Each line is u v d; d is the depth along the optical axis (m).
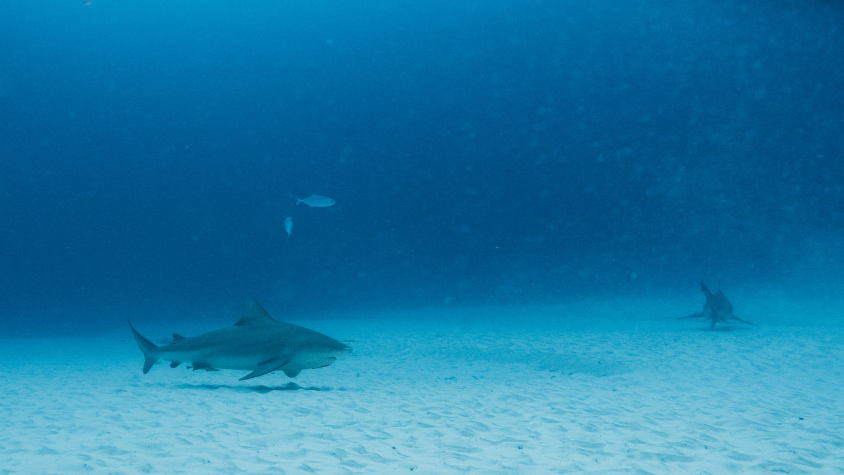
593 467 3.59
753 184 68.19
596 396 6.59
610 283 40.12
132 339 20.19
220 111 105.25
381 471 3.44
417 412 5.57
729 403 6.04
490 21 89.25
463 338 14.11
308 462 3.65
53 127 104.00
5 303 84.12
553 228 109.25
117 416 5.41
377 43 95.12
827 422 5.04
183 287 88.44
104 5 76.69
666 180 86.06
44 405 6.25
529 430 4.77
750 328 13.72
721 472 3.56
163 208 136.75
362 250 113.88
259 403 6.07
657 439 4.43
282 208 127.31
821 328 13.16
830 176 58.59
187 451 3.96
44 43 83.44
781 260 47.94
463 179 114.62
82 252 150.75
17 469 3.52
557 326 16.44
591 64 93.25
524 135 106.69
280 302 44.44
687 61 75.56
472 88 102.50
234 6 82.50
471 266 81.38
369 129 111.12
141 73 93.94
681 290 30.88
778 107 62.41
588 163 105.56
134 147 113.25
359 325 19.41
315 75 100.31
